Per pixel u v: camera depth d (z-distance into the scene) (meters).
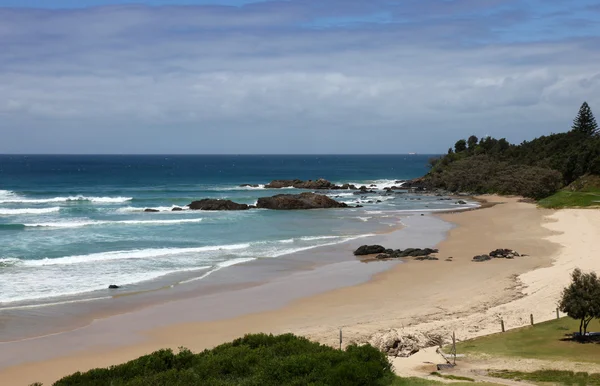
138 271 37.75
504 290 32.41
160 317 27.92
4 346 23.45
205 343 24.12
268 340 21.36
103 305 29.73
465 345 23.09
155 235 53.53
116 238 50.91
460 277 36.66
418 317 27.31
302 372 17.44
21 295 31.02
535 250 45.97
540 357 20.95
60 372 20.81
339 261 42.72
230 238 52.91
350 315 28.11
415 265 41.06
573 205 74.50
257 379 17.06
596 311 22.73
